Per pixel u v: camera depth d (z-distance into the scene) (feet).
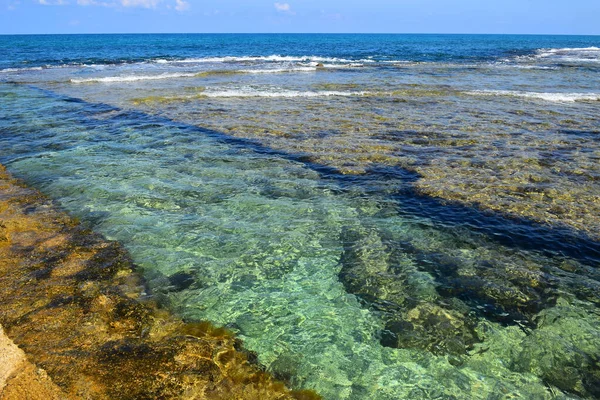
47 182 31.96
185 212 27.68
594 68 116.78
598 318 18.40
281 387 14.58
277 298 19.63
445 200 29.71
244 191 31.22
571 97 69.00
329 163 37.22
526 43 320.29
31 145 41.24
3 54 157.69
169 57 153.07
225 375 14.78
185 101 64.49
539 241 24.38
